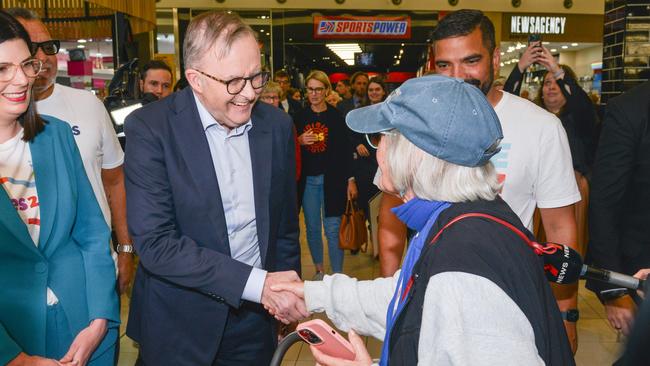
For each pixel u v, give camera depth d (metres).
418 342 0.95
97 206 1.84
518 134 1.83
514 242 0.99
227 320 1.83
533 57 2.76
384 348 1.13
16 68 1.54
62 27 6.00
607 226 2.05
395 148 1.13
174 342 1.75
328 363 1.34
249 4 14.27
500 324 0.88
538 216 2.70
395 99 1.11
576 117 3.51
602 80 6.84
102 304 1.74
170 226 1.69
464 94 1.06
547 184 1.83
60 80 4.17
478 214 1.03
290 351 3.57
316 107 4.71
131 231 1.68
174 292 1.73
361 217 4.76
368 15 14.77
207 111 1.72
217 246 1.72
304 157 4.71
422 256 1.01
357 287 1.46
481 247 0.96
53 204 1.68
